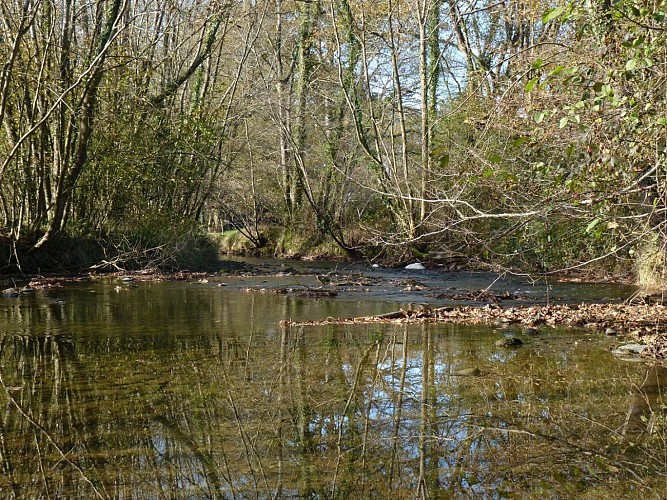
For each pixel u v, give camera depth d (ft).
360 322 28.35
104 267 53.72
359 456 12.09
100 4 48.37
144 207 58.18
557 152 24.45
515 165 27.45
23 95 47.14
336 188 81.56
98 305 33.12
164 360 20.03
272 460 11.88
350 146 80.02
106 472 11.20
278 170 92.68
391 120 68.39
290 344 22.82
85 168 52.60
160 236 58.39
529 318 28.99
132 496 10.24
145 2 57.21
